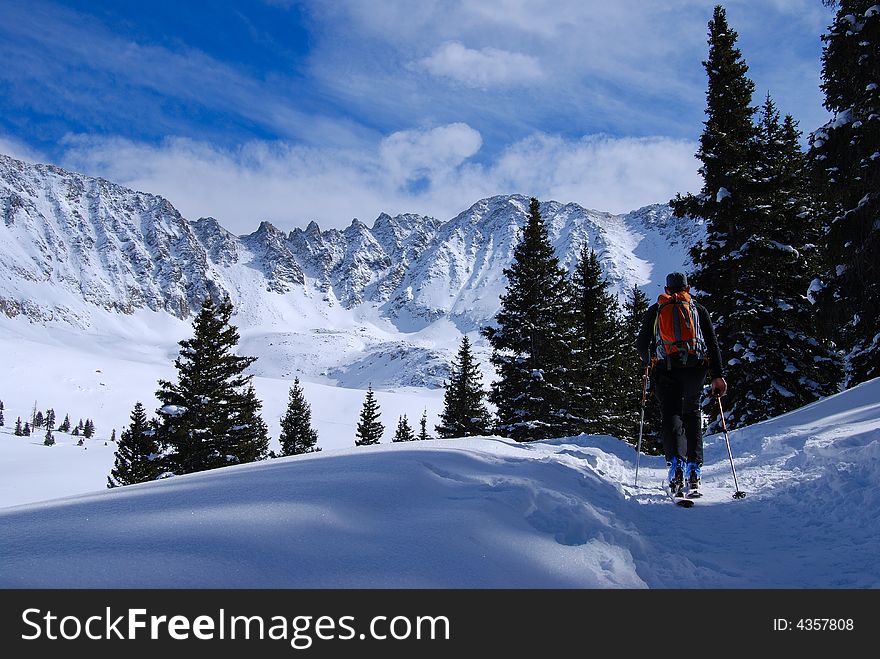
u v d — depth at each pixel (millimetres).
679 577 3514
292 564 2494
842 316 14742
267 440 43000
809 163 14086
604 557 3375
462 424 44062
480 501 3734
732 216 18078
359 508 3359
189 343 32312
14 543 2559
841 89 14125
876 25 12742
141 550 2486
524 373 26906
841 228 13992
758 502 5492
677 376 5977
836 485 5227
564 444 8977
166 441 31281
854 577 3465
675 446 5773
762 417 17531
